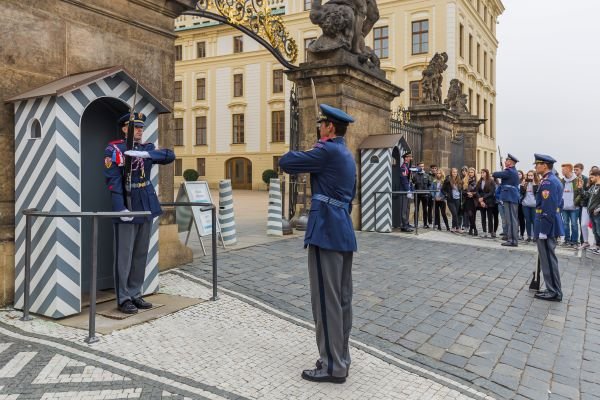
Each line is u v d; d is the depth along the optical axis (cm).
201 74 4722
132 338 418
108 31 599
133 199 488
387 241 1043
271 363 387
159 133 687
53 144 453
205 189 866
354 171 379
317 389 348
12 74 496
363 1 1183
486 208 1248
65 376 342
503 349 464
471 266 815
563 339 500
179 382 341
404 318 531
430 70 1800
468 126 2245
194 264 721
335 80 1119
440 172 1407
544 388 390
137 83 471
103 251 565
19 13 502
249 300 543
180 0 684
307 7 4006
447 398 352
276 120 4416
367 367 394
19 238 484
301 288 609
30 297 471
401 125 1530
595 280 779
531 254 962
